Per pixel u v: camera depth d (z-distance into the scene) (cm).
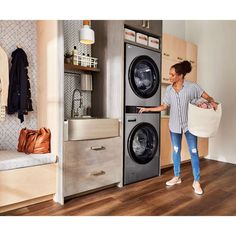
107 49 296
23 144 246
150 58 312
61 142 226
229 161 419
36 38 279
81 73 309
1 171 201
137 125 299
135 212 212
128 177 292
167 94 284
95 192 263
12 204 213
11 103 260
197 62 458
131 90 292
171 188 277
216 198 246
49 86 247
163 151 356
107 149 266
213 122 253
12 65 260
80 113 308
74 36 306
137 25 295
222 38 424
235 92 409
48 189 228
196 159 267
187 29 473
